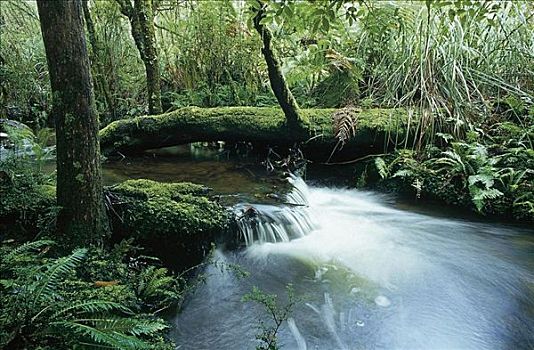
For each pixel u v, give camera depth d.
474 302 3.15
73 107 2.87
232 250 3.57
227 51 6.35
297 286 3.30
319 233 4.03
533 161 4.44
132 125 5.20
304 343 2.74
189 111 5.24
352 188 5.09
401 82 5.50
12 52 5.79
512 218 4.32
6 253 2.73
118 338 2.08
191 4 6.36
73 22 2.76
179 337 2.77
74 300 2.44
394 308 3.08
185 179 4.60
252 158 5.52
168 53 6.65
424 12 5.34
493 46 5.42
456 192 4.57
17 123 5.00
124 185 3.65
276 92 4.78
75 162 2.95
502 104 5.19
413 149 5.05
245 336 2.79
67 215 3.03
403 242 3.94
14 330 2.12
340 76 5.88
